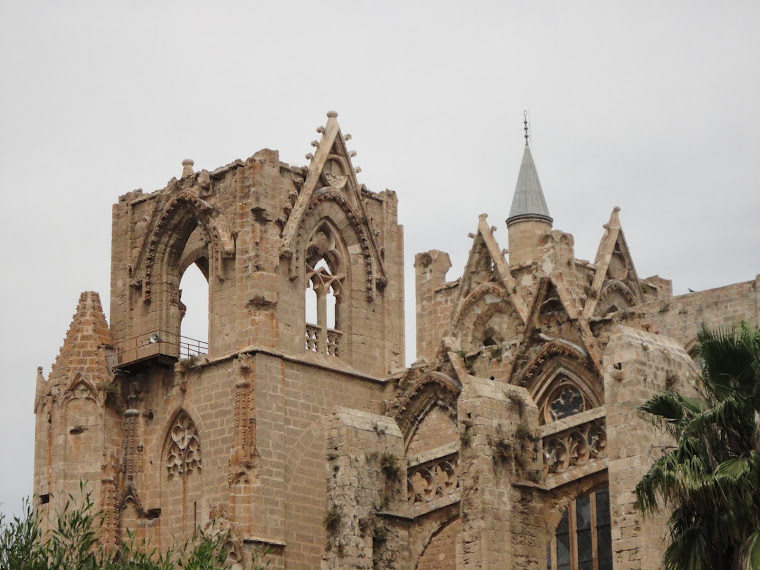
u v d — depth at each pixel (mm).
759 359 48781
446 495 68875
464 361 80438
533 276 89688
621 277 90375
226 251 79688
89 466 80500
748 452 48156
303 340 79938
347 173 84375
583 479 64500
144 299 83562
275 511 76062
